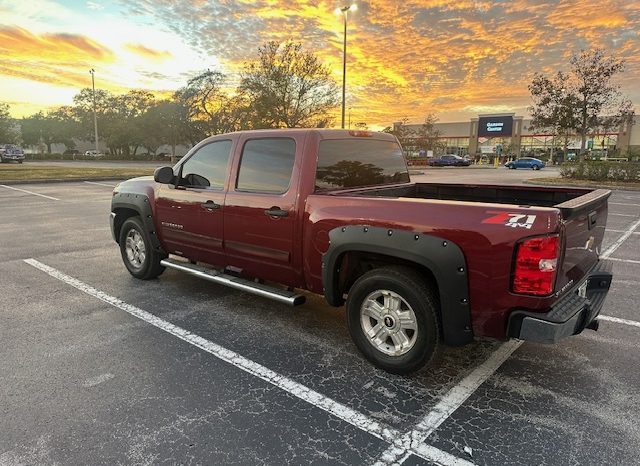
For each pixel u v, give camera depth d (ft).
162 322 14.48
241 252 14.25
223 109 163.63
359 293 11.39
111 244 25.99
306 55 106.63
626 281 18.97
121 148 246.68
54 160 192.54
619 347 12.73
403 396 10.28
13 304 16.05
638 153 205.87
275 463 8.06
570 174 80.02
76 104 246.88
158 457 8.19
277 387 10.64
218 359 12.01
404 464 8.07
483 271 9.43
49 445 8.48
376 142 14.93
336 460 8.16
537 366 11.69
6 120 199.41
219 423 9.22
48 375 11.07
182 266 16.44
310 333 13.73
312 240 12.16
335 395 10.31
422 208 10.18
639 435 8.83
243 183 14.14
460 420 9.38
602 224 12.61
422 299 10.25
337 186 13.25
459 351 12.58
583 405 9.89
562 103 89.10
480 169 159.53
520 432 8.96
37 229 30.63
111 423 9.18
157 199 17.17
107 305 16.01
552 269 8.93
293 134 12.99
